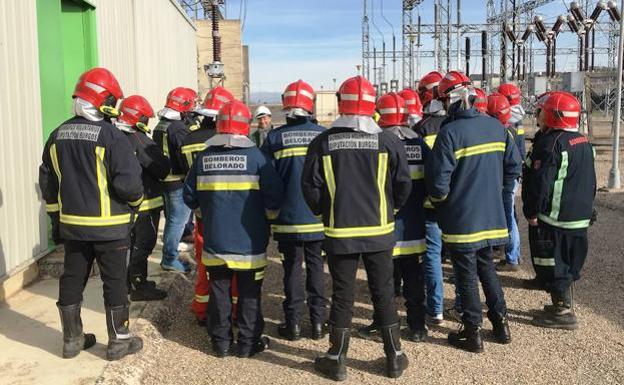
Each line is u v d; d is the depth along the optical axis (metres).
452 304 6.00
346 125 4.23
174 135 6.21
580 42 33.41
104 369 4.26
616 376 4.39
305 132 5.05
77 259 4.41
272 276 7.12
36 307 5.50
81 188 4.23
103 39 8.68
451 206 4.73
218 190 4.55
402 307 5.97
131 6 10.52
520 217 10.56
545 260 5.30
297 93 5.10
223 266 4.67
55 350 4.57
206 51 24.42
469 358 4.73
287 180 5.00
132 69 10.53
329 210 4.26
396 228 4.87
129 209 4.46
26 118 6.02
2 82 5.53
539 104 5.48
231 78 24.53
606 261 7.46
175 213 6.62
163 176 5.73
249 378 4.39
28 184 6.04
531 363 4.64
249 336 4.71
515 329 5.34
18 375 4.16
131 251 5.68
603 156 21.03
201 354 4.82
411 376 4.43
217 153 4.61
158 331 5.18
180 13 16.59
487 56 32.34
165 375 4.43
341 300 4.31
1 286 5.56
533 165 5.27
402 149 4.35
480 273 4.95
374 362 4.68
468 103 4.76
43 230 6.39
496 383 4.32
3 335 4.85
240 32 24.48
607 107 27.88
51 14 6.93
